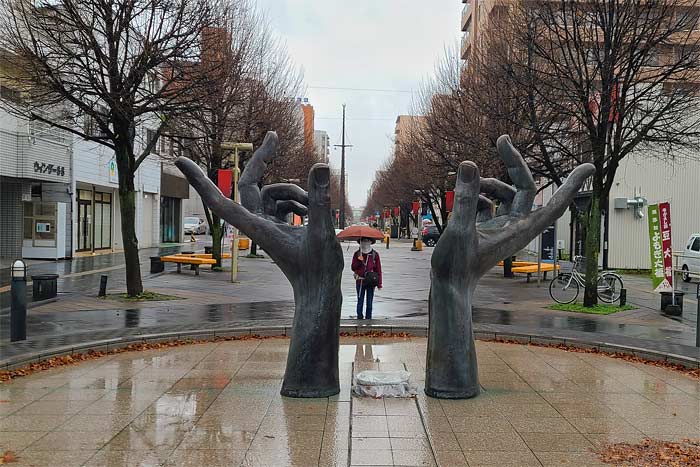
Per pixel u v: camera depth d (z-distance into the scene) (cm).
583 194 2547
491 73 2017
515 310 1542
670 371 889
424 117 3525
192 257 2497
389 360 940
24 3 1708
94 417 643
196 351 996
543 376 849
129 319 1291
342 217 7019
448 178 2764
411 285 2202
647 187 2983
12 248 2833
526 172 782
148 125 3094
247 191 771
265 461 526
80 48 1561
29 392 739
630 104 1556
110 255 3244
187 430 603
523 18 1802
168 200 4662
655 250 1566
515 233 753
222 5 1966
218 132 2184
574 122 1872
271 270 2716
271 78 2880
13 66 1592
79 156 2991
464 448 562
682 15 1716
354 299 1766
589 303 1580
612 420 653
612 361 955
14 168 2491
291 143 3412
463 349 722
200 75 1584
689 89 1625
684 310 1616
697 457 539
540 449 562
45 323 1232
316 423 625
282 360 926
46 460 525
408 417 650
